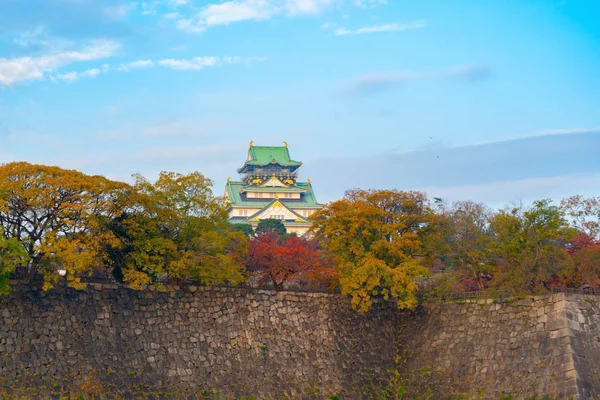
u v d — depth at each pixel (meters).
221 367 73.56
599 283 79.25
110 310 70.62
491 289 79.81
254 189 197.25
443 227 87.62
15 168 67.88
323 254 90.12
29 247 67.56
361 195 90.62
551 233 80.00
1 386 61.09
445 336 80.62
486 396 74.06
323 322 81.44
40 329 65.81
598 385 71.38
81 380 65.25
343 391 76.75
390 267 84.56
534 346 75.00
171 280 76.50
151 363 70.19
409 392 77.44
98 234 70.06
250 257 86.12
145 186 76.56
